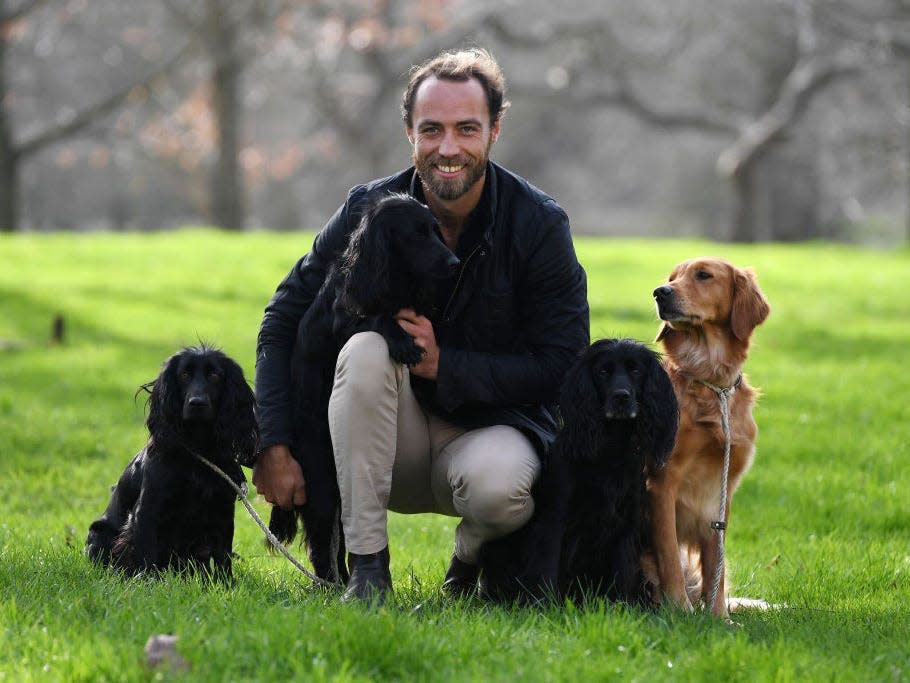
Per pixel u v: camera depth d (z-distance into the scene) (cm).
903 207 8269
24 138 6962
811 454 1436
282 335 876
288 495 854
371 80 7075
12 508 1202
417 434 833
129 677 599
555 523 805
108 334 2422
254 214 8738
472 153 814
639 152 8562
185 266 3562
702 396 886
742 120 6462
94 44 6719
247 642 635
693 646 685
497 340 846
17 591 760
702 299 894
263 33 5875
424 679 612
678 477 866
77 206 8462
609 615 716
